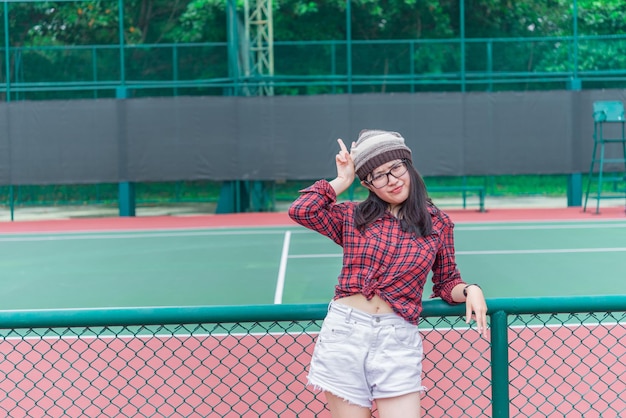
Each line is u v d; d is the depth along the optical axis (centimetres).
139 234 1582
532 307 295
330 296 875
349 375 277
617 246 1249
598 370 519
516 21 3106
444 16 3052
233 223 1728
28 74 2764
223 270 1088
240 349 591
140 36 3078
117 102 1867
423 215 280
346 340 276
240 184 1978
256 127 1861
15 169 1875
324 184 286
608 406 432
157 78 2908
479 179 2748
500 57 2903
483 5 3098
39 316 282
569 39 1880
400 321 277
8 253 1334
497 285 923
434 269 297
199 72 2898
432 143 1855
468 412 451
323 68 2936
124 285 987
